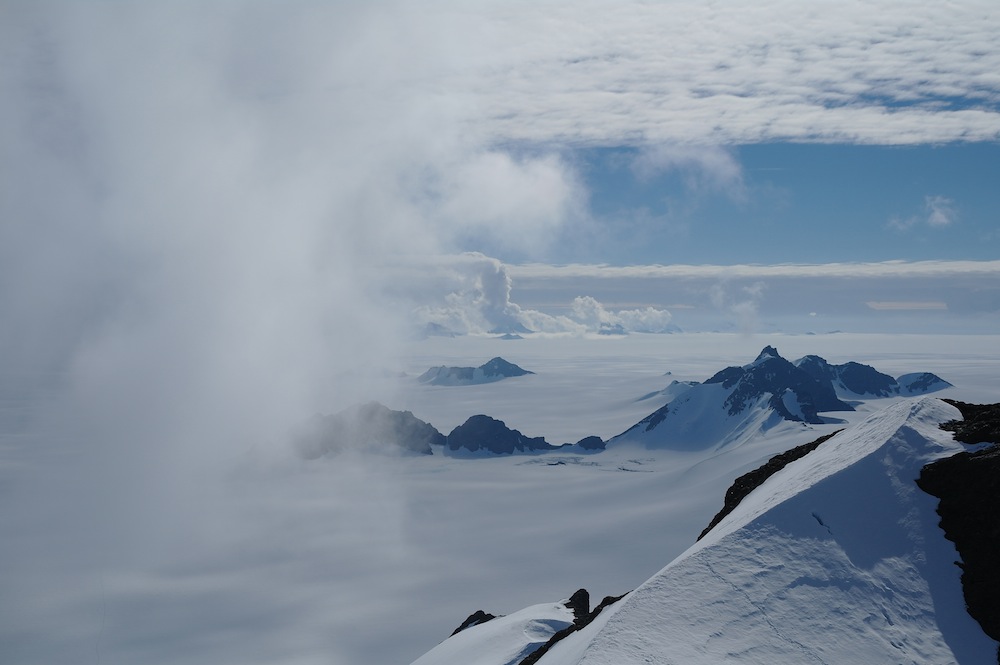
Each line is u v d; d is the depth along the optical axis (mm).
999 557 38688
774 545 41656
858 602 38281
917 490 43188
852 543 41438
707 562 41094
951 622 37375
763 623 37125
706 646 35812
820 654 35625
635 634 36531
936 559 40000
